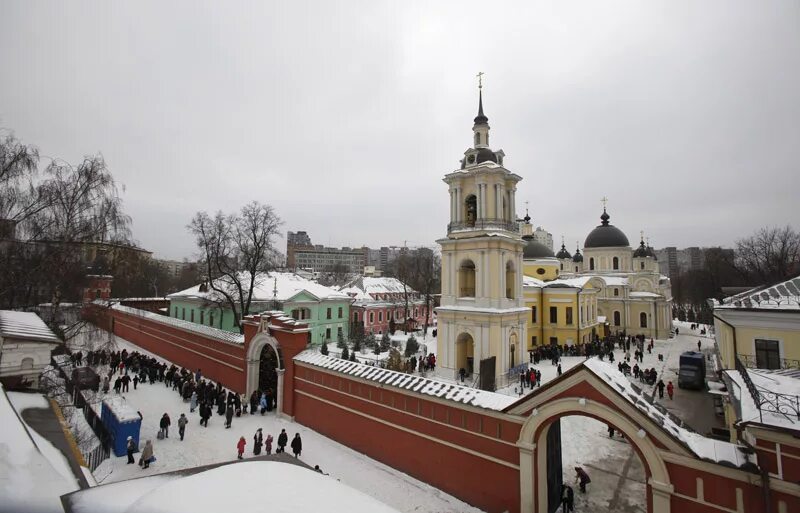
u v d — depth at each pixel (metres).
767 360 18.09
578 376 12.27
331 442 20.83
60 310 22.20
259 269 43.38
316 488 4.82
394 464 17.89
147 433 21.73
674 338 61.69
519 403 13.66
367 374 19.53
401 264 91.88
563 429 22.61
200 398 25.97
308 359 23.34
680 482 10.59
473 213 36.34
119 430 19.03
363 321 58.66
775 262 62.31
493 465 14.46
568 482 16.88
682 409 27.06
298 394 23.83
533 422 13.30
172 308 56.47
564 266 76.19
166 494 4.36
